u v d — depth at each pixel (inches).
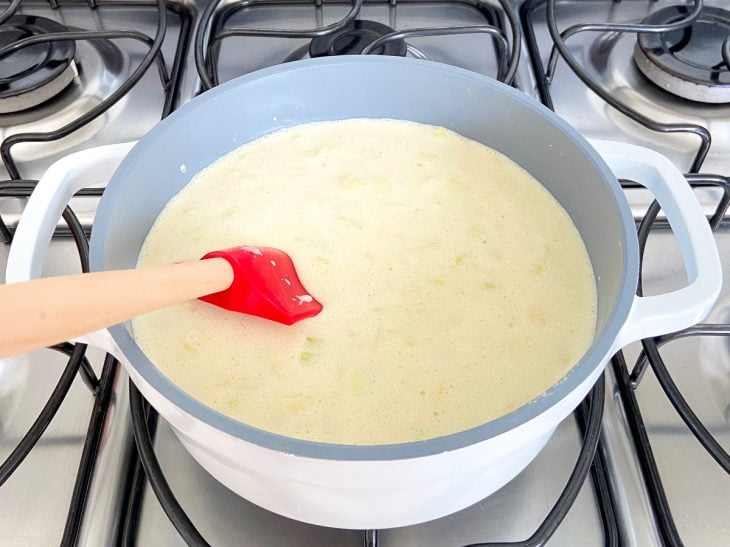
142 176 26.2
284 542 23.6
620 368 27.0
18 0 36.5
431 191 30.5
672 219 23.5
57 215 23.4
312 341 25.8
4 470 23.2
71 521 23.3
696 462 25.3
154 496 24.6
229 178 30.6
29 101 35.6
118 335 19.7
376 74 29.6
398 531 23.7
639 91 37.1
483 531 23.9
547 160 28.7
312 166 31.3
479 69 38.4
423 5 41.6
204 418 17.8
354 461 17.1
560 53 34.7
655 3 41.5
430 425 23.6
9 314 14.4
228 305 24.7
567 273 27.6
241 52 39.1
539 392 24.5
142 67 34.3
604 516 23.9
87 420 26.5
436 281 27.6
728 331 26.2
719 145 34.9
